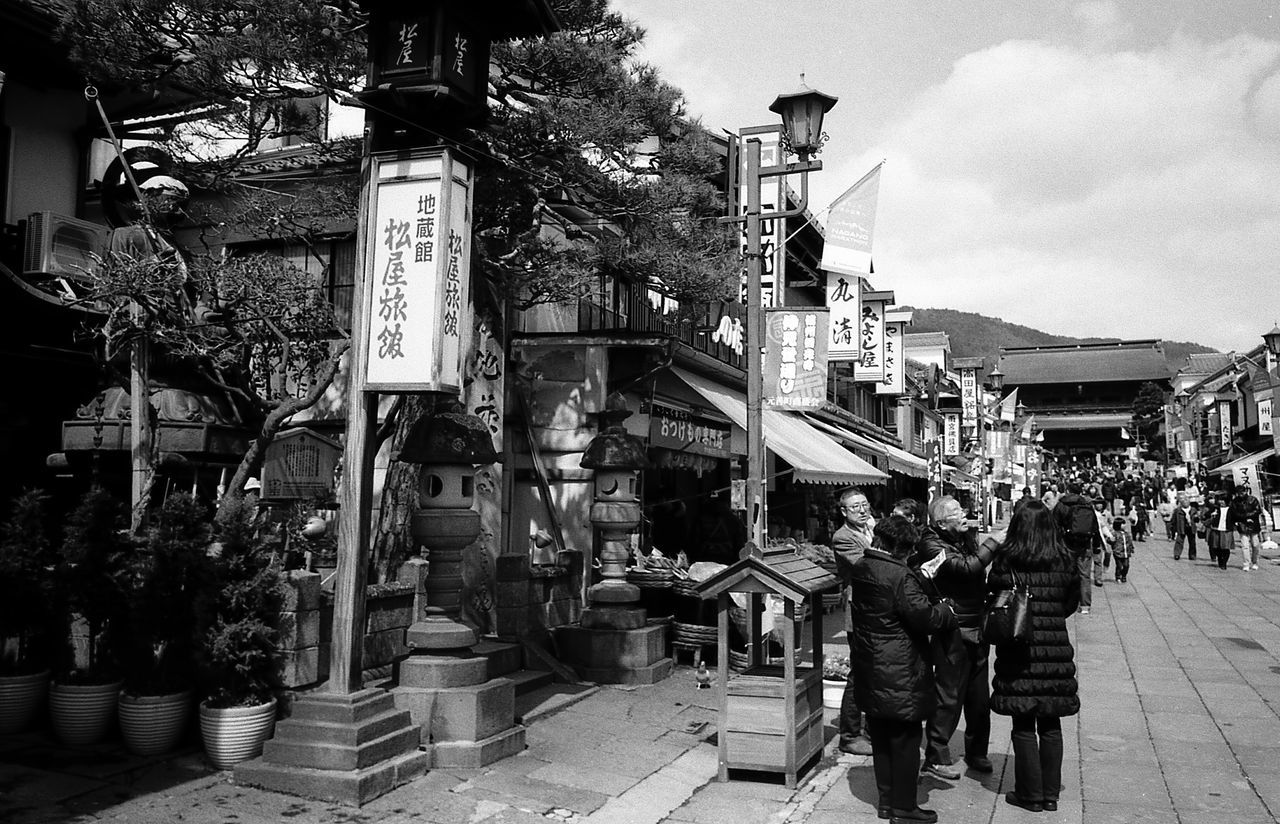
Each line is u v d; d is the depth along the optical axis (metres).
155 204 9.23
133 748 6.29
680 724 8.30
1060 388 93.81
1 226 10.55
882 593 5.75
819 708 7.37
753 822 6.01
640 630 10.01
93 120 11.86
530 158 9.51
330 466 9.18
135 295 7.72
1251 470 36.00
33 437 10.60
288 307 8.53
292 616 6.70
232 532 6.75
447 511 7.12
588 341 11.29
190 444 9.91
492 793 6.16
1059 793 6.31
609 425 10.60
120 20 7.60
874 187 10.82
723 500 16.83
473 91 6.98
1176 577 22.02
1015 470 47.62
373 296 6.48
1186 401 61.94
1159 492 53.44
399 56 6.60
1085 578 16.06
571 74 9.26
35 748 6.31
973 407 36.97
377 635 7.84
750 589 6.68
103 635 6.79
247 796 5.79
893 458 22.72
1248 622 14.77
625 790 6.45
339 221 11.41
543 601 10.23
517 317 12.07
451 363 6.47
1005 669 6.23
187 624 6.53
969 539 7.20
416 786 6.18
